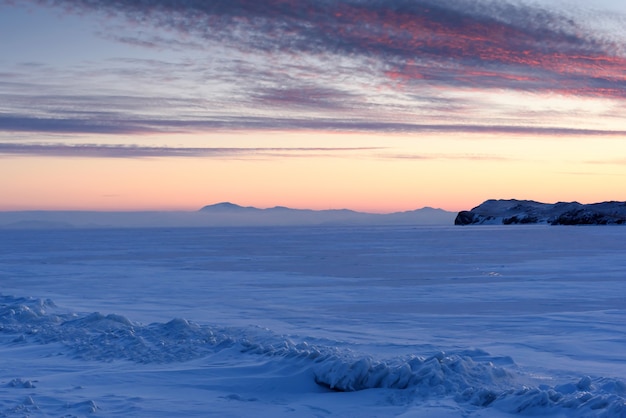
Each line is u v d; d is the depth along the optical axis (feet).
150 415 22.93
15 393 26.00
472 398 23.68
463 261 132.36
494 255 153.99
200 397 25.72
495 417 21.85
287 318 52.60
